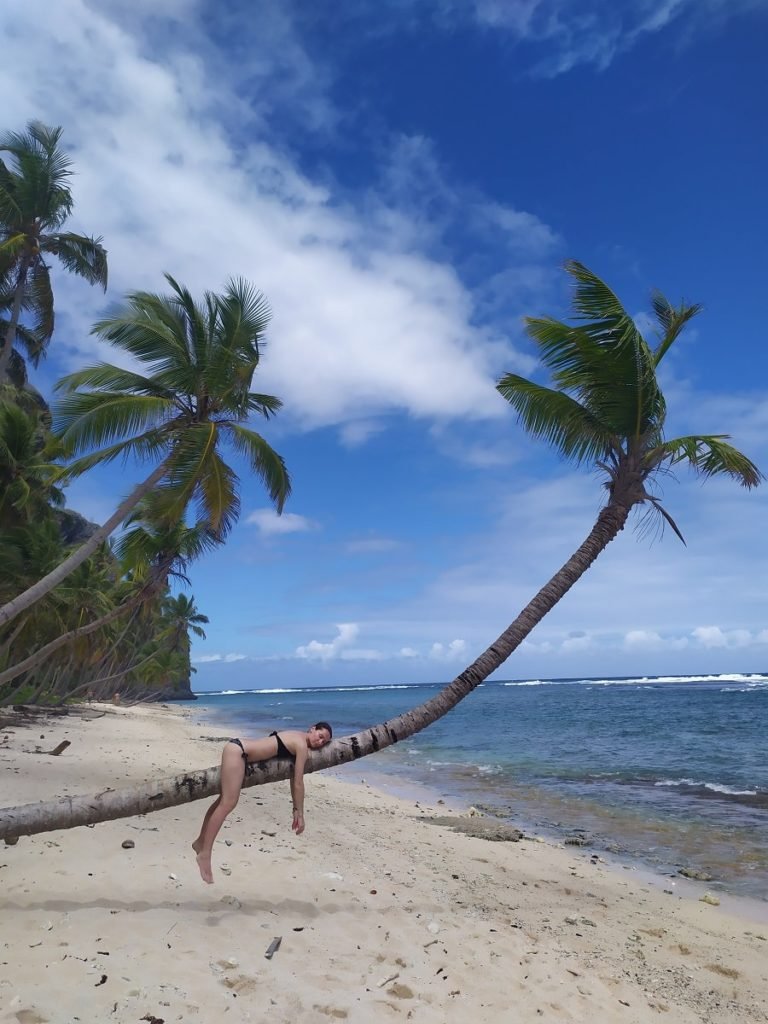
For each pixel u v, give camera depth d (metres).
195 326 15.34
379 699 120.75
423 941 6.20
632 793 18.34
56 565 26.05
